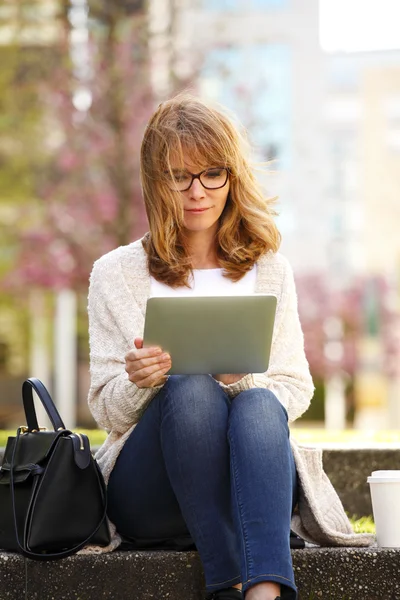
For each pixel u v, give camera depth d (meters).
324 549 3.20
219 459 2.95
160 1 13.69
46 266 13.49
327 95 19.55
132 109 13.23
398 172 20.73
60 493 3.04
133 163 13.23
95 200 13.23
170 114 3.49
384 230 20.34
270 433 2.88
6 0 13.66
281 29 18.86
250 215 3.57
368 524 4.43
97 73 13.28
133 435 3.18
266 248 3.61
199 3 15.31
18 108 13.77
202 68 13.80
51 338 17.36
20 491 3.09
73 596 3.09
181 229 3.54
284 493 2.82
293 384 3.45
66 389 17.97
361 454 4.68
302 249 18.92
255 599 2.69
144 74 13.34
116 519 3.27
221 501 2.95
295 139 19.06
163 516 3.19
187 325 2.95
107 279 3.55
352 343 17.89
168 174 3.45
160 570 3.12
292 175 18.98
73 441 3.06
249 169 3.58
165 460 3.00
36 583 3.09
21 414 18.06
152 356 2.98
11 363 18.19
